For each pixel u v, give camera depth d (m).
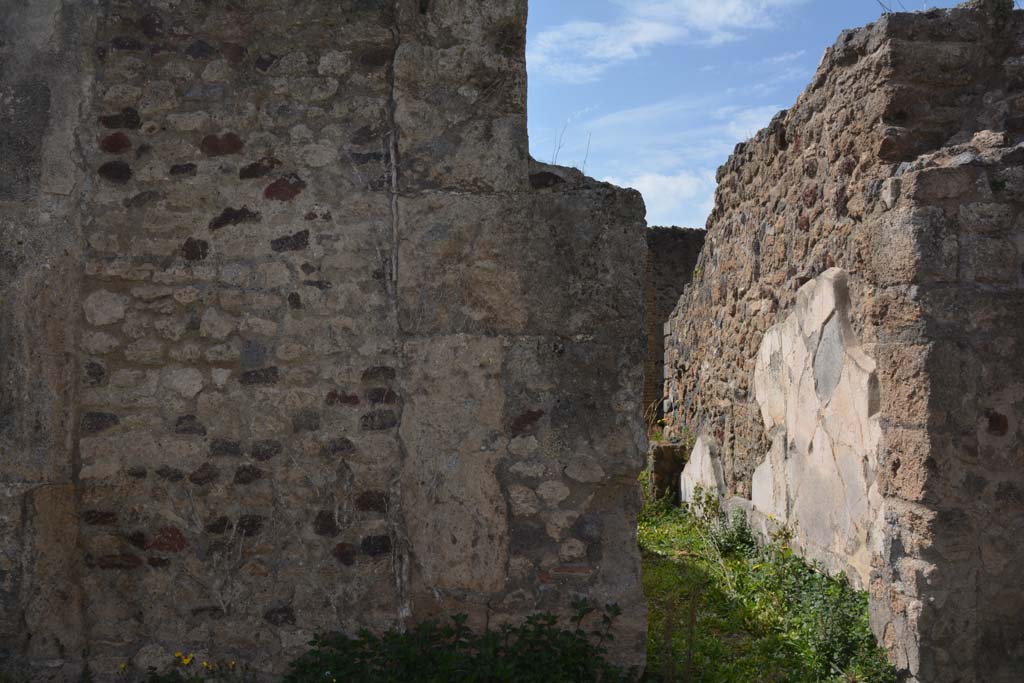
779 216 5.78
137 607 3.43
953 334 3.61
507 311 3.48
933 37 4.22
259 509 3.45
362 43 3.53
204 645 3.43
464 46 3.53
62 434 3.40
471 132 3.51
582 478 3.47
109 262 3.45
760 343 6.14
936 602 3.55
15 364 3.37
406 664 3.22
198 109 3.50
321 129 3.51
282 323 3.47
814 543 5.04
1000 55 4.21
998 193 3.64
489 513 3.44
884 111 4.21
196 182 3.48
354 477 3.45
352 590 3.45
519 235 3.49
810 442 5.09
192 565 3.45
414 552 3.44
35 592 3.35
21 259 3.39
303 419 3.46
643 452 3.48
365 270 3.48
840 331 4.62
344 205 3.49
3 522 3.34
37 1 3.46
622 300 3.50
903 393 3.72
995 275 3.62
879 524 4.01
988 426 3.60
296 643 3.42
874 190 4.14
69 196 3.44
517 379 3.47
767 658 4.05
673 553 6.08
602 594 3.44
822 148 5.02
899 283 3.75
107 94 3.49
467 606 3.43
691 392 8.38
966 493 3.58
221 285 3.46
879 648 3.88
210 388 3.46
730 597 4.89
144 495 3.44
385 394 3.47
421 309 3.47
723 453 7.09
